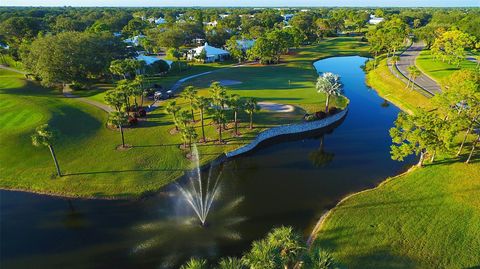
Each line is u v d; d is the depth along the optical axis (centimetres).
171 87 9519
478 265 3266
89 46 10106
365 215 4075
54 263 3569
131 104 7988
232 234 3972
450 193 4356
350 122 7525
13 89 9256
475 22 14775
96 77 10869
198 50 14162
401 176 4938
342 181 5062
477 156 5109
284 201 4591
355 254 3472
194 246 3788
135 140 6144
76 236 3938
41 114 6812
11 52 12525
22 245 3809
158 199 4641
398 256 3416
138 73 10394
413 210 4103
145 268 3503
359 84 10706
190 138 5441
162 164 5403
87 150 5778
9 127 6209
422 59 12656
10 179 4969
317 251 2419
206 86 9625
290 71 11819
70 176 5041
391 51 14812
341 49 16662
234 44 14588
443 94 5559
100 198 4612
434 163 5119
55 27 19088
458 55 10888
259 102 7988
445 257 3381
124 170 5212
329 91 7050
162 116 7231
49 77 9062
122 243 3834
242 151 5928
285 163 5694
